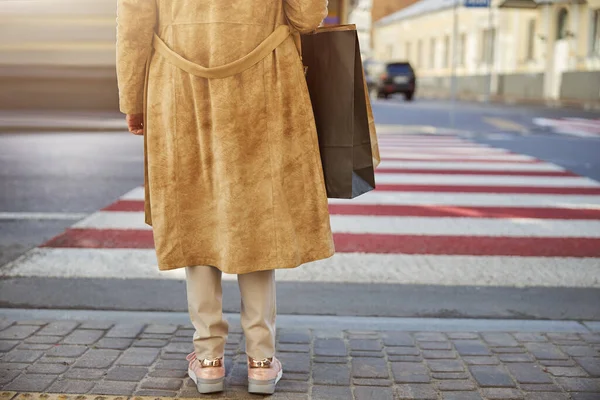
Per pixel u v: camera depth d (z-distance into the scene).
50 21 13.12
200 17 2.17
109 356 2.71
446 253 4.50
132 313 3.22
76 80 13.42
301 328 3.06
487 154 9.83
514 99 27.50
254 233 2.26
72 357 2.69
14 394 2.37
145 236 4.85
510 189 6.90
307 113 2.28
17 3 13.02
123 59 2.23
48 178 7.28
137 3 2.17
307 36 2.35
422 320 3.20
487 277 4.00
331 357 2.73
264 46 2.20
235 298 3.57
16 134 11.55
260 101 2.22
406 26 46.03
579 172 8.08
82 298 3.54
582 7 25.03
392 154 9.79
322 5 2.19
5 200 6.12
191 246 2.31
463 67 36.44
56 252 4.42
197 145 2.25
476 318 3.34
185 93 2.21
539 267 4.20
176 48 2.21
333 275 4.01
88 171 7.75
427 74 42.25
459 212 5.81
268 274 2.38
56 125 12.35
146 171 2.35
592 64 24.59
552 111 19.81
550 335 3.00
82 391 2.41
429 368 2.64
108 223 5.24
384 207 6.02
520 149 10.50
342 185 2.34
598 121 15.90
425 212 5.80
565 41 26.39
